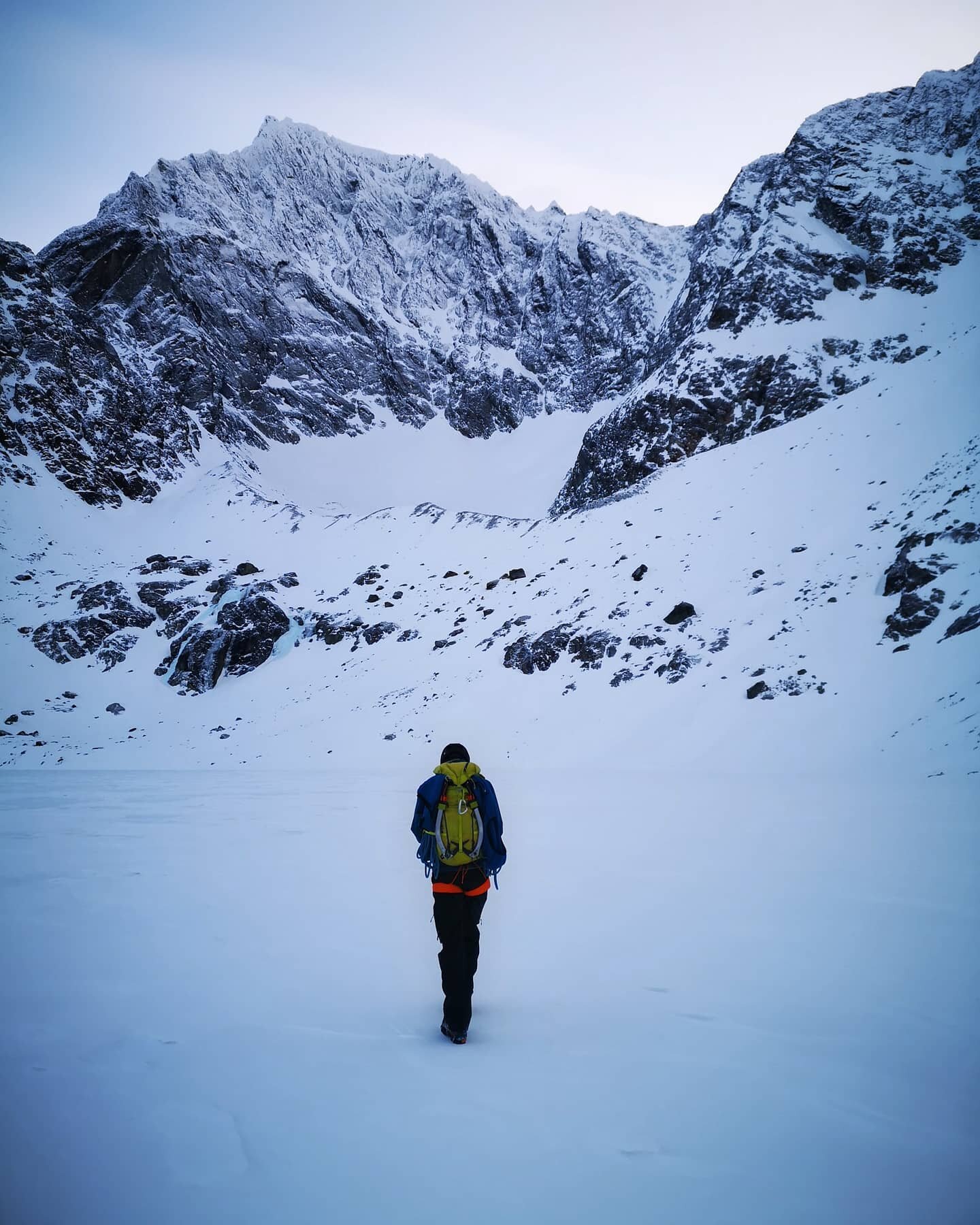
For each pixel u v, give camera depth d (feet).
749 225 406.21
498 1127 10.58
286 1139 10.23
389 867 31.94
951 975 16.75
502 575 179.11
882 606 109.70
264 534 241.35
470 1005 14.02
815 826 40.32
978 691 81.82
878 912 22.22
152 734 156.66
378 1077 12.24
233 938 20.86
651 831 40.57
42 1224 8.14
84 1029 14.16
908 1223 8.29
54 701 169.68
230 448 360.48
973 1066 12.39
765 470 168.04
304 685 165.48
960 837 35.12
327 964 18.69
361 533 225.97
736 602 129.08
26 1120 10.61
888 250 290.56
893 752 79.05
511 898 25.72
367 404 500.74
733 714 102.17
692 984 16.67
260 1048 13.38
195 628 188.44
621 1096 11.52
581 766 101.55
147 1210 8.52
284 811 54.24
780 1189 9.00
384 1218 8.37
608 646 132.36
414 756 121.70
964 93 349.20
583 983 17.10
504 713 128.36
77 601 204.33
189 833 42.34
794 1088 11.69
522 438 497.05
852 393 186.29
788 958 18.26
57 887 27.12
